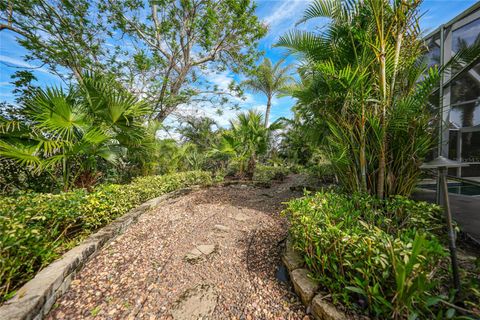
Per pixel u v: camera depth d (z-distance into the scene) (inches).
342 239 46.7
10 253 51.5
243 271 69.1
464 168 101.3
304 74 121.3
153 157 199.8
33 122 107.1
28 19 185.2
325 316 43.1
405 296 35.6
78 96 125.3
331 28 97.9
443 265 54.0
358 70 85.1
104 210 92.0
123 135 137.5
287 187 207.0
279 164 343.9
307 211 66.6
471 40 88.3
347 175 100.8
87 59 211.2
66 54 193.5
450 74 92.7
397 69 88.5
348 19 95.1
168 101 252.7
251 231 102.8
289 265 62.4
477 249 67.9
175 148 236.8
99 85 120.9
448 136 97.9
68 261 62.0
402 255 39.8
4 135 98.9
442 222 69.9
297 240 63.8
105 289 60.4
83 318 50.1
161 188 159.9
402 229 65.9
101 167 158.4
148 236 95.7
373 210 76.1
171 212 131.5
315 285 51.9
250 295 57.6
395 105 84.0
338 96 91.6
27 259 55.6
